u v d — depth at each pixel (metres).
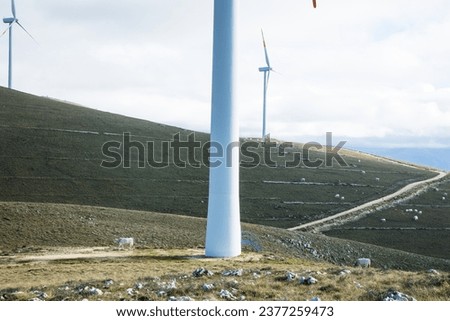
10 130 148.25
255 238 80.00
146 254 57.97
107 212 86.88
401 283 31.70
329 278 35.25
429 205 141.25
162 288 31.41
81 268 47.09
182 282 35.16
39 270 46.09
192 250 61.94
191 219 92.19
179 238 76.81
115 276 40.66
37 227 72.94
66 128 157.75
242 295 29.27
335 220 121.75
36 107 173.25
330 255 81.62
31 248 63.25
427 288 29.97
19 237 69.00
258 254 59.75
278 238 83.06
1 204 80.50
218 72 55.22
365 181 159.88
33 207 81.06
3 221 72.88
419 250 105.69
